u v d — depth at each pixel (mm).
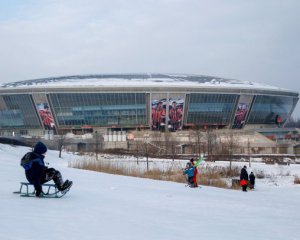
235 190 29891
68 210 11148
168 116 129625
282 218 13219
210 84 132125
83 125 131875
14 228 8117
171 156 75188
